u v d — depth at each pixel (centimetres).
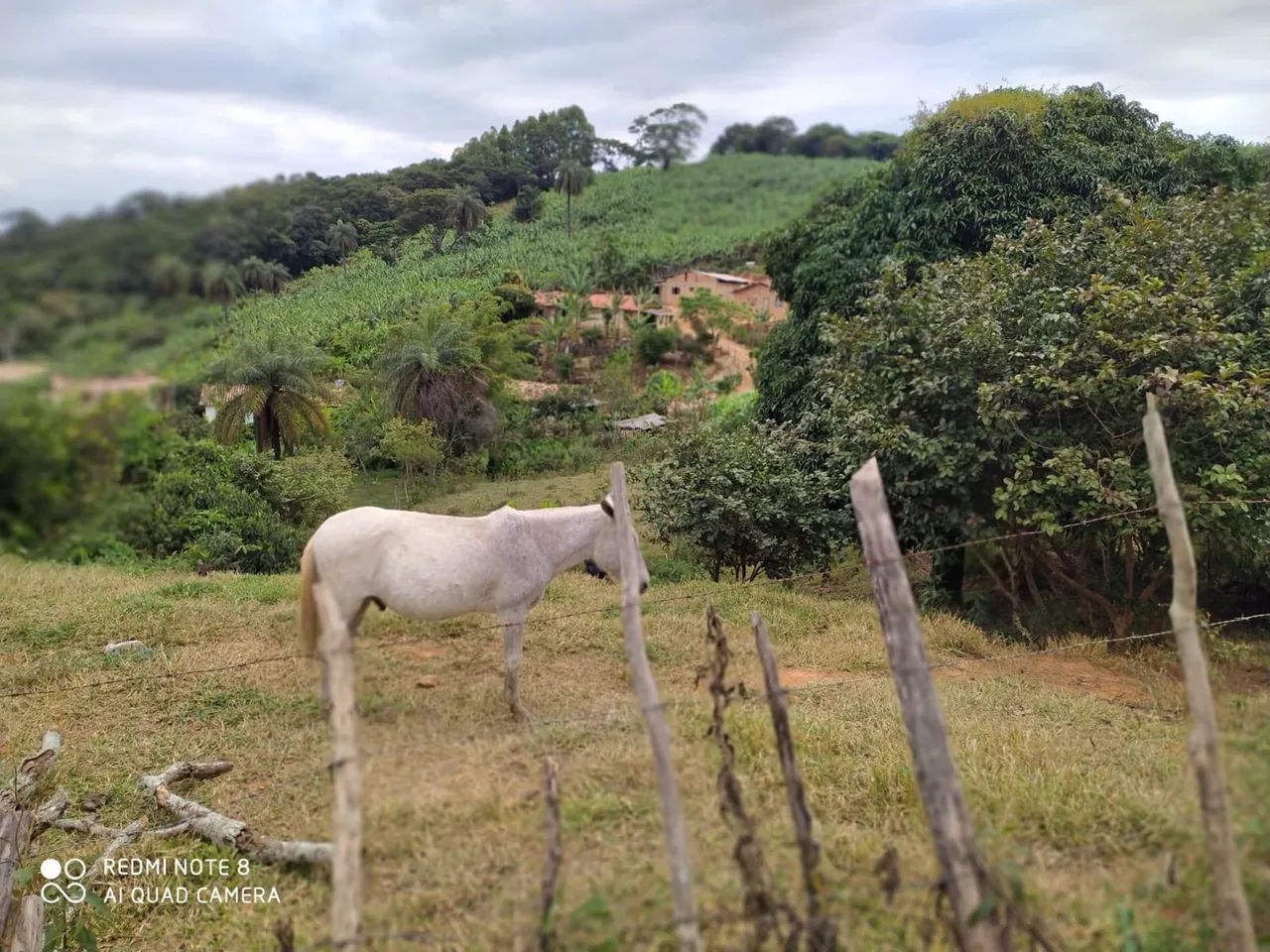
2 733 613
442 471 2380
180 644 787
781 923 317
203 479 1404
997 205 1252
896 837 427
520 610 561
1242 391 780
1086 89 1323
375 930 334
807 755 532
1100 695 743
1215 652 681
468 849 377
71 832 516
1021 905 297
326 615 305
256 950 388
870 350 990
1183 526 312
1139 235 914
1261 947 298
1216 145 1235
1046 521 815
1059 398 854
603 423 3181
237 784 539
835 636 845
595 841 388
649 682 310
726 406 3155
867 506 320
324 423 1817
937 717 309
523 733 505
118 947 429
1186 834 360
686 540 1207
